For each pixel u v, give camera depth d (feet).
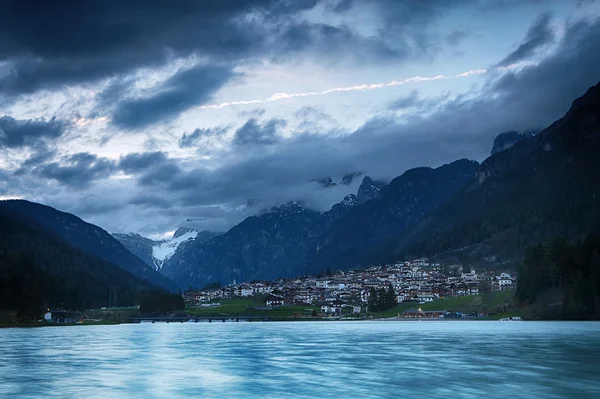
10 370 271.69
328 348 391.65
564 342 413.80
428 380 226.38
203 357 333.83
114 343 478.18
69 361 314.76
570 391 200.03
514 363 279.49
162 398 196.03
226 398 194.70
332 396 195.31
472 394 195.83
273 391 206.69
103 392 208.03
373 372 251.80
